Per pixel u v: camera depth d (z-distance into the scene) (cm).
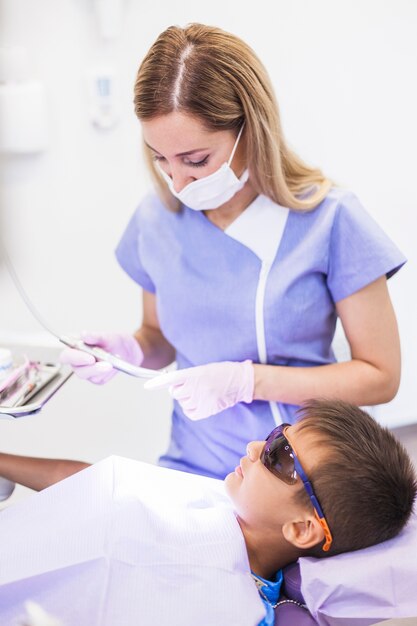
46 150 172
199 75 95
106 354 117
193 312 117
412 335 186
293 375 111
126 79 168
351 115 174
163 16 163
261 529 103
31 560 94
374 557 96
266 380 111
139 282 133
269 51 167
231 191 106
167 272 119
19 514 102
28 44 162
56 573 92
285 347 114
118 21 160
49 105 168
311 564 97
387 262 109
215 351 118
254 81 98
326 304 114
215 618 89
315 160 177
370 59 169
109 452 193
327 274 112
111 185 179
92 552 93
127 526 97
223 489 111
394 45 168
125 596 90
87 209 181
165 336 127
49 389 114
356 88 171
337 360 137
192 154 99
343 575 94
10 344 134
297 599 102
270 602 101
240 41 99
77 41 163
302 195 112
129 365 115
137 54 166
